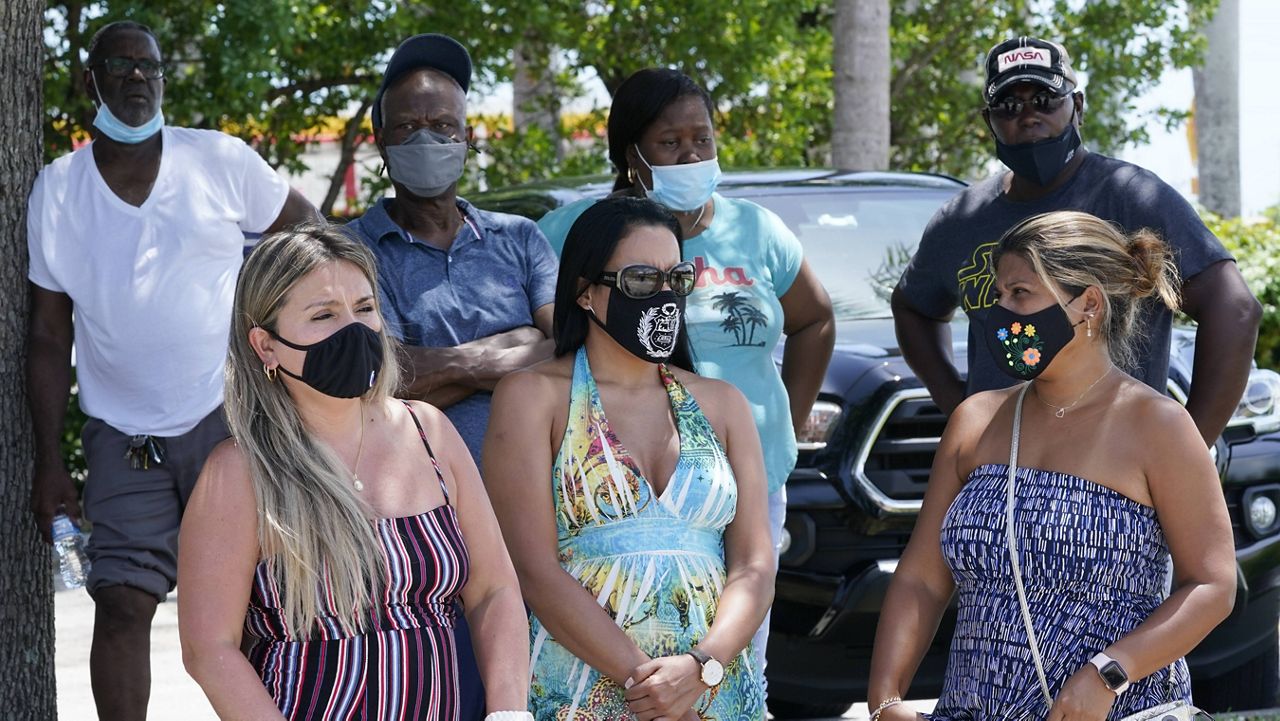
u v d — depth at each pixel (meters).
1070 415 3.51
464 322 4.61
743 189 7.05
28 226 4.64
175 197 4.65
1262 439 5.89
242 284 3.19
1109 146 17.03
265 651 3.12
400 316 4.58
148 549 4.60
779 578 5.47
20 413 4.67
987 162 17.30
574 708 3.67
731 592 3.71
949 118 16.70
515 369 4.51
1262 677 5.95
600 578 3.66
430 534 3.22
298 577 3.07
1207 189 20.34
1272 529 5.82
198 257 4.66
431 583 3.19
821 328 5.15
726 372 4.74
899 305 5.14
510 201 7.08
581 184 6.88
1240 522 5.80
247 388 3.19
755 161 14.67
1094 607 3.40
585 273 3.78
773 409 4.79
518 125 15.02
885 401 5.58
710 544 3.76
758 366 4.80
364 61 13.16
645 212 3.80
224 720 3.01
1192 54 16.84
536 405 3.76
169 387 4.61
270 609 3.09
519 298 4.71
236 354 3.21
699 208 4.84
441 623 3.22
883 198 7.12
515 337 4.62
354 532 3.11
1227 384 4.29
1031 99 4.46
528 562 3.66
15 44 4.62
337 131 14.27
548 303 4.72
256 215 4.82
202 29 11.60
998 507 3.49
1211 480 3.40
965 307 4.75
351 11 12.94
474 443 4.52
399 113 4.63
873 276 6.57
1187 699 3.45
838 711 6.29
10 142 4.61
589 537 3.70
